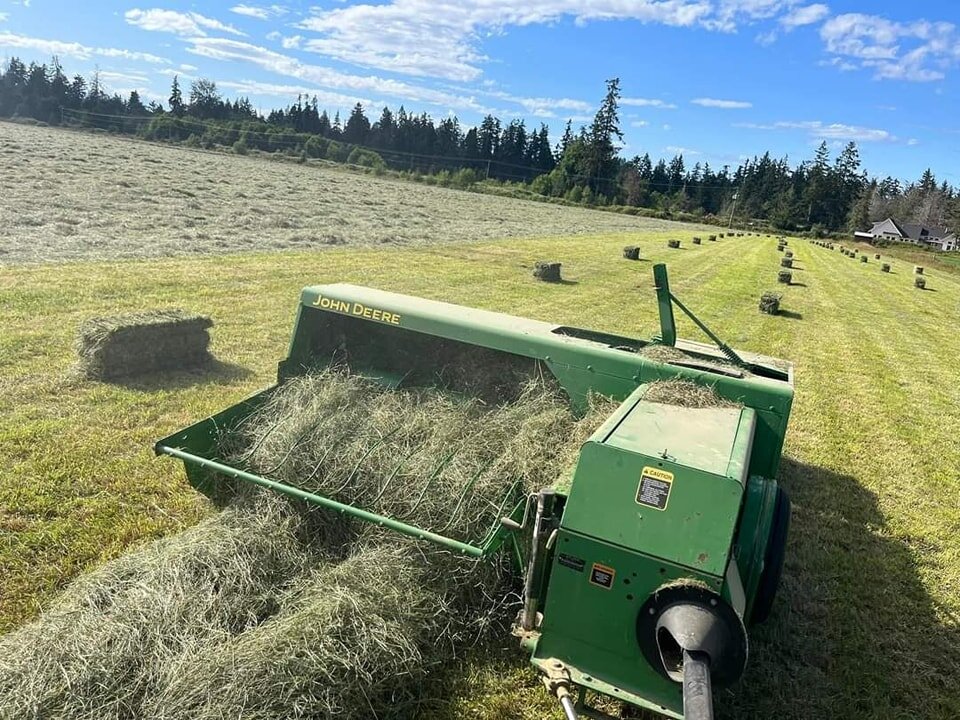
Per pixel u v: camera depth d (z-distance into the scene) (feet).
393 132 463.42
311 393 17.81
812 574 18.43
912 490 25.25
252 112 442.09
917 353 53.78
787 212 365.81
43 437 20.35
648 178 461.37
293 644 11.43
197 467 16.22
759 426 15.57
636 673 10.77
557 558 10.91
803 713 13.29
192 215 76.28
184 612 12.31
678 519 10.48
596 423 15.74
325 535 14.90
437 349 19.67
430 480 14.80
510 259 77.66
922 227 396.78
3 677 10.64
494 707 12.28
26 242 50.31
